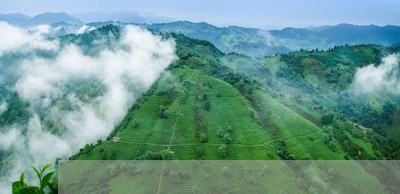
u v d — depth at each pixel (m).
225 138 194.12
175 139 198.50
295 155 188.75
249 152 187.25
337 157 190.50
